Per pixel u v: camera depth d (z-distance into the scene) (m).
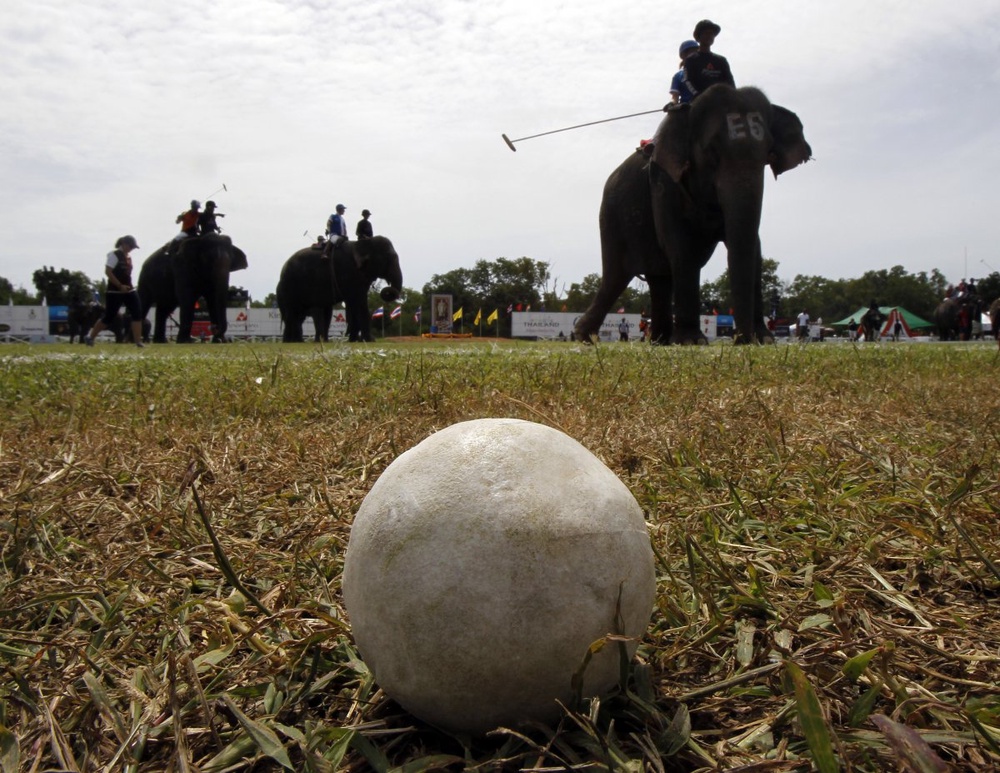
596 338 13.07
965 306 35.38
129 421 4.27
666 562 2.21
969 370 6.96
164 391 5.44
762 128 11.80
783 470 3.14
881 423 4.29
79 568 2.42
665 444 3.39
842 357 8.13
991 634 1.87
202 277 24.83
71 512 2.89
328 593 2.10
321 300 25.53
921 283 101.12
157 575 2.33
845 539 2.45
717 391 5.25
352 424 4.22
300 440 3.78
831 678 1.66
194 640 1.96
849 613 1.94
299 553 2.43
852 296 104.38
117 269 17.27
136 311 17.69
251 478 3.34
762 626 1.97
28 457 3.54
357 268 24.06
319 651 1.81
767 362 7.17
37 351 15.66
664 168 12.46
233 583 1.93
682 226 13.05
